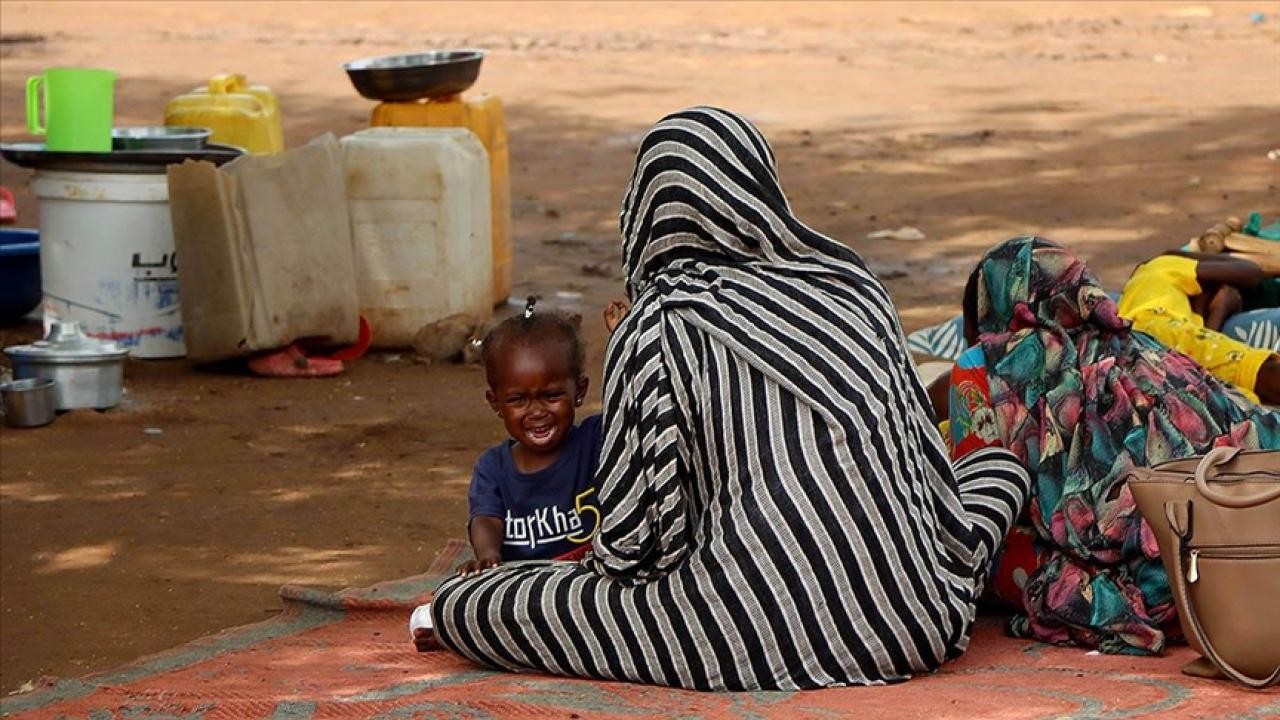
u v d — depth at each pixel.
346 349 10.23
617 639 4.48
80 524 7.10
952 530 4.63
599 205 16.58
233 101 11.34
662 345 4.41
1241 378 6.45
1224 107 21.88
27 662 5.55
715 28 31.95
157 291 10.09
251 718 4.33
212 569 6.50
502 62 27.84
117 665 5.51
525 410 4.95
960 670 4.57
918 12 33.16
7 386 8.73
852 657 4.37
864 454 4.35
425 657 5.00
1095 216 15.46
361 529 7.00
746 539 4.36
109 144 9.95
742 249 4.53
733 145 4.53
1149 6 33.03
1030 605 4.91
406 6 34.44
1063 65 26.78
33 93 9.91
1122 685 4.29
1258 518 4.19
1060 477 4.98
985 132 20.42
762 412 4.37
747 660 4.38
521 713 4.15
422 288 10.47
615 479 4.43
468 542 6.50
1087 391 5.03
